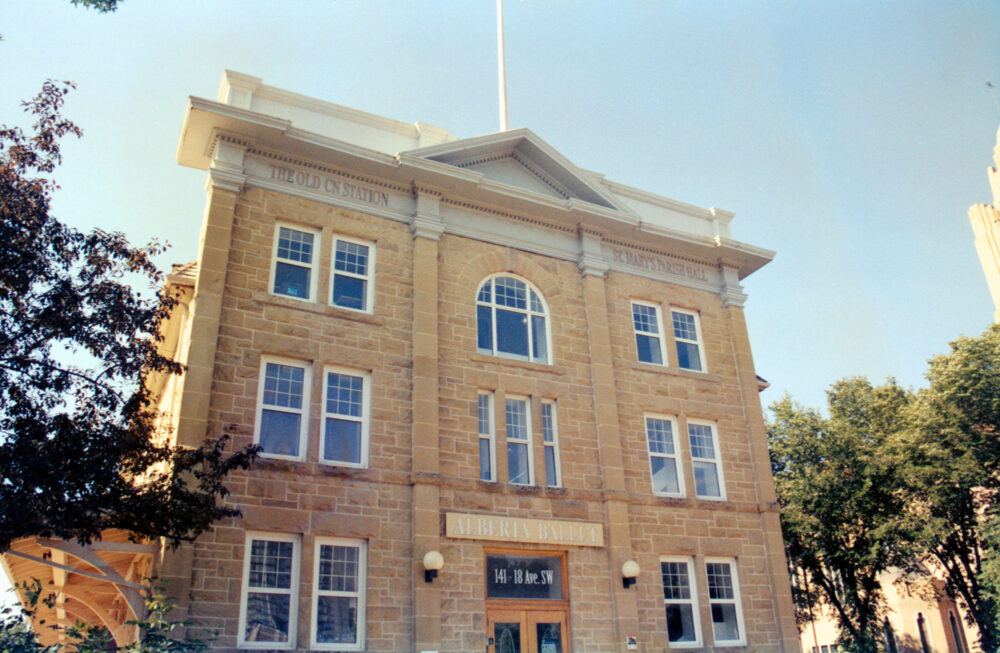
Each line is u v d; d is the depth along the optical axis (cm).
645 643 1878
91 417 1280
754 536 2164
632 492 2031
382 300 1906
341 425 1761
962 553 2970
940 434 2820
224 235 1753
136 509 1251
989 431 2797
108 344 1287
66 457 1197
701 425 2270
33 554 1656
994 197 6869
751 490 2234
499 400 1955
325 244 1894
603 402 2077
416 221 2006
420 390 1833
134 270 1378
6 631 1302
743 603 2062
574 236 2278
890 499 2850
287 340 1748
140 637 1400
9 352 1220
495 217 2167
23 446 1157
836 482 2880
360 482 1700
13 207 1239
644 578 1944
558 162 2234
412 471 1750
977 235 6894
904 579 3566
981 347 2830
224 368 1658
